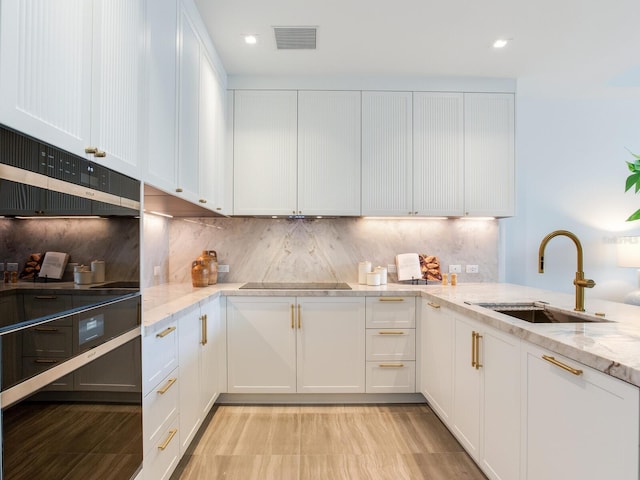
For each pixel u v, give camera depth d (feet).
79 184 3.38
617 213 12.44
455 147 9.87
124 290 4.16
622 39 8.05
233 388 8.71
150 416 4.76
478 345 5.90
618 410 3.27
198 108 7.22
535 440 4.44
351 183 9.73
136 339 4.39
